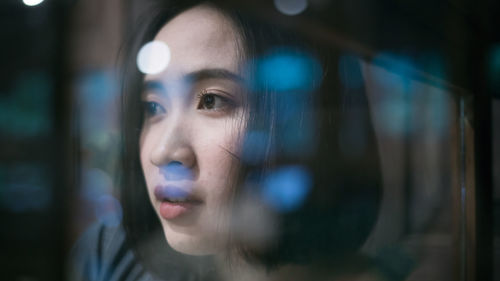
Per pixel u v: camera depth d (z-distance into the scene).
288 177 0.74
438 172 1.07
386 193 1.05
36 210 1.90
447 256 0.84
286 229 0.75
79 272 1.08
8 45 1.60
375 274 0.83
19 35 1.46
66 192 1.11
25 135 2.09
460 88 0.73
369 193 0.85
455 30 0.69
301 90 0.73
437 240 0.89
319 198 0.76
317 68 0.74
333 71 0.77
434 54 0.65
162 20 0.75
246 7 0.45
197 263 0.84
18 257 1.78
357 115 0.82
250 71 0.69
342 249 0.80
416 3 0.58
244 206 0.71
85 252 1.09
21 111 2.02
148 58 0.73
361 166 0.83
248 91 0.70
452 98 0.80
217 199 0.71
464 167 0.79
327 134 0.77
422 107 0.92
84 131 1.00
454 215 0.82
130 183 0.91
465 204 0.80
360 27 0.49
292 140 0.73
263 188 0.71
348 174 0.81
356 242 0.82
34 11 1.27
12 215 1.95
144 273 0.92
